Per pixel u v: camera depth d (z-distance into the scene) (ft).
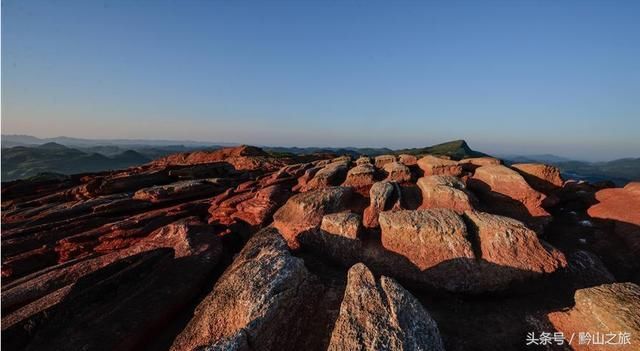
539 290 38.11
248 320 27.55
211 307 30.66
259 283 31.09
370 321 25.55
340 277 41.65
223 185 111.96
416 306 27.58
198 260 49.32
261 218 72.90
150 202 94.68
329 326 30.45
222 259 53.93
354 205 63.31
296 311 30.99
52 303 40.73
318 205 58.18
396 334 24.23
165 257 47.70
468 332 32.09
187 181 113.50
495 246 39.86
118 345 32.35
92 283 41.47
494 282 37.65
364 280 30.32
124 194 107.34
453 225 41.98
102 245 70.49
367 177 76.64
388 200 57.82
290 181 98.73
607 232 52.26
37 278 50.98
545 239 52.80
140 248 56.80
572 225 56.90
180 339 29.50
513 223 41.86
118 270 44.29
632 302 27.43
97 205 94.22
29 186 136.46
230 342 24.70
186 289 42.01
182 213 82.58
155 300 38.91
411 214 45.85
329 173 84.12
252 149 196.75
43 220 87.61
